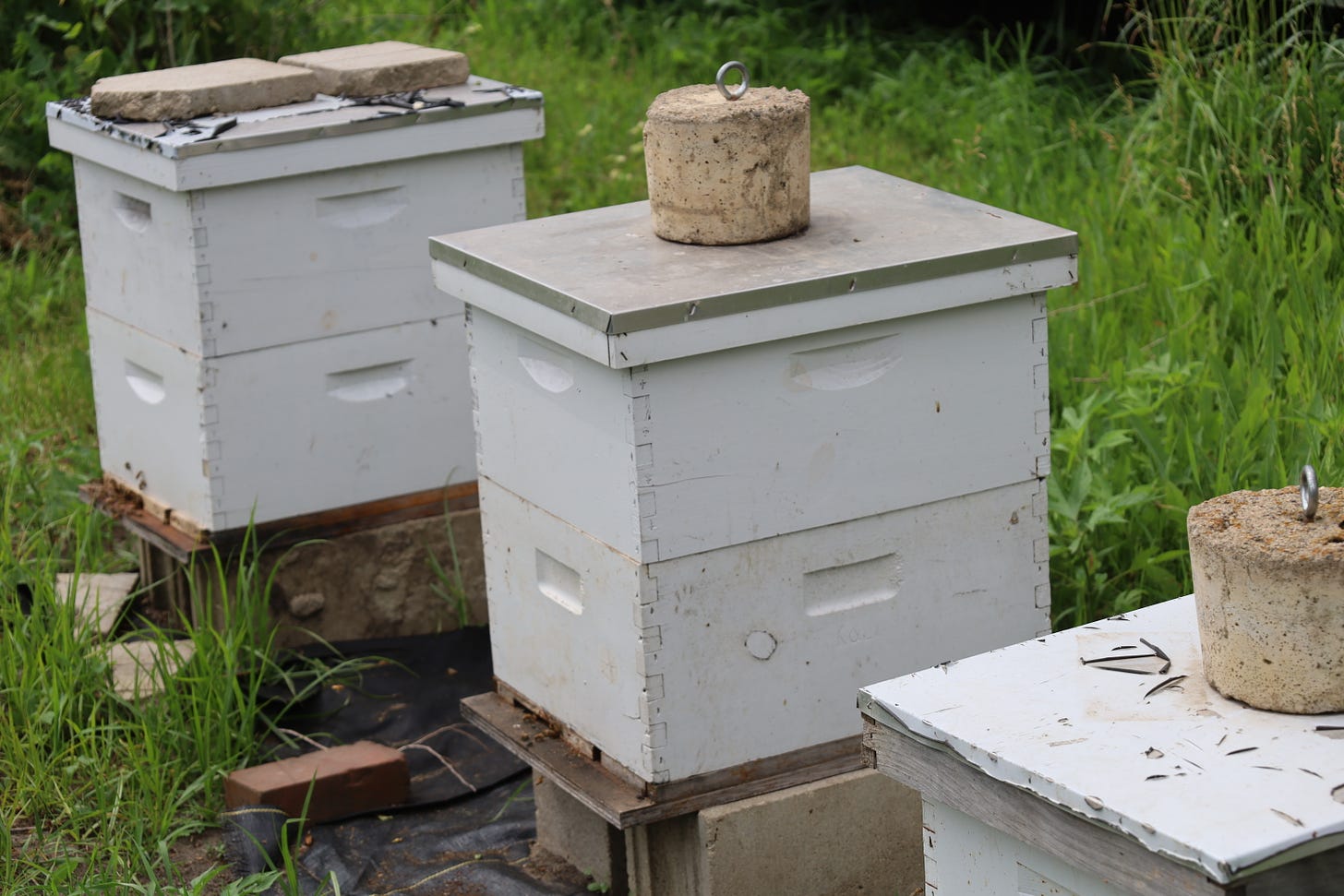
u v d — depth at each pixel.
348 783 3.49
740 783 2.85
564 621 2.94
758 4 9.22
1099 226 5.18
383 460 4.16
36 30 6.40
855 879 2.98
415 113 3.90
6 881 3.15
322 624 4.21
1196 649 2.16
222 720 3.60
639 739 2.77
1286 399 3.97
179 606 4.31
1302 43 5.09
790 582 2.79
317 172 3.85
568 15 9.30
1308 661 1.93
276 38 6.29
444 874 3.28
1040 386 2.92
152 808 3.38
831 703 2.89
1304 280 4.44
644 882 3.06
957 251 2.74
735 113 2.80
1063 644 2.21
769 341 2.66
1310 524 2.00
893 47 8.55
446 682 4.08
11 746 3.49
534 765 3.01
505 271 2.81
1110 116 7.10
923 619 2.93
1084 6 8.38
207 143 3.67
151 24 6.19
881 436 2.80
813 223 3.00
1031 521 2.98
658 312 2.53
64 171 6.55
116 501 4.33
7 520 4.29
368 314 4.02
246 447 3.96
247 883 3.07
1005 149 6.44
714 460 2.67
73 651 3.71
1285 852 1.70
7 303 6.10
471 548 4.34
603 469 2.71
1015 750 1.93
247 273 3.85
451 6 8.95
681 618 2.72
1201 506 2.09
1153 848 1.75
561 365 2.77
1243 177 5.02
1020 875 2.02
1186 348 4.33
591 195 6.97
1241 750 1.89
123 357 4.19
